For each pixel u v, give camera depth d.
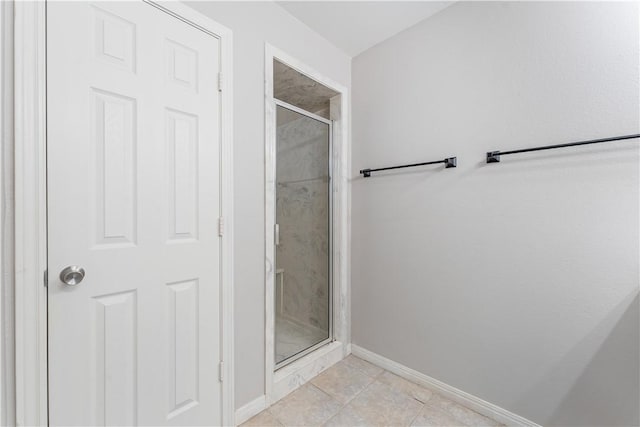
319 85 1.92
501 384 1.41
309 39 1.77
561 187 1.24
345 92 2.07
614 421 1.12
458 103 1.56
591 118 1.16
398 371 1.82
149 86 1.10
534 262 1.31
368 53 2.00
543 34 1.28
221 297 1.33
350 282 2.13
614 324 1.12
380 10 1.63
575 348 1.21
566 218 1.23
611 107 1.12
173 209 1.17
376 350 1.96
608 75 1.13
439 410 1.50
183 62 1.20
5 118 0.85
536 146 1.30
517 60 1.36
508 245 1.39
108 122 1.01
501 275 1.41
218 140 1.32
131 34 1.06
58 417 0.92
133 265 1.07
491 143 1.44
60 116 0.92
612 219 1.12
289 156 1.87
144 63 1.09
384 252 1.91
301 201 1.97
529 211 1.32
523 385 1.35
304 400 1.57
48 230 0.90
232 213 1.36
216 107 1.31
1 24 0.85
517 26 1.36
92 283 0.98
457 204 1.56
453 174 1.58
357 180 2.08
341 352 2.03
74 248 0.94
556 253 1.25
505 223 1.39
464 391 1.54
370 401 1.57
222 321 1.33
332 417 1.44
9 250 0.86
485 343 1.46
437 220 1.64
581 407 1.20
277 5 1.58
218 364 1.32
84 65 0.96
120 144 1.04
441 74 1.63
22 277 0.86
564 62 1.23
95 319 0.99
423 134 1.71
